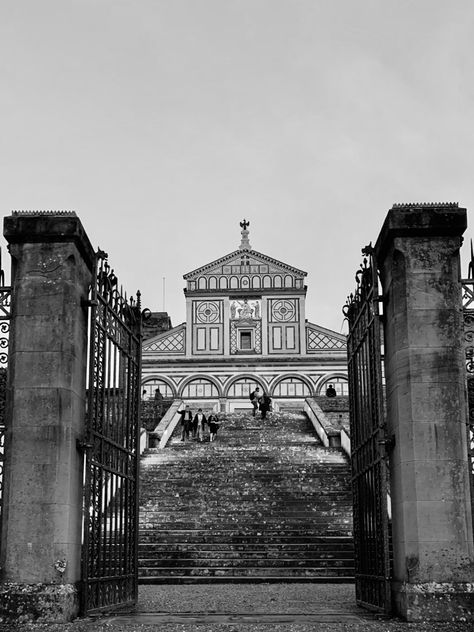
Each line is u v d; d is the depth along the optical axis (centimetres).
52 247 1129
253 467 2662
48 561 1045
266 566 1870
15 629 995
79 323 1143
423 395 1091
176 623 1059
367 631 998
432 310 1114
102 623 1032
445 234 1133
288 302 5938
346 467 2622
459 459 1077
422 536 1059
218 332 5909
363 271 1278
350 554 1914
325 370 5791
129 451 1314
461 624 1022
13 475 1069
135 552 1327
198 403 5769
